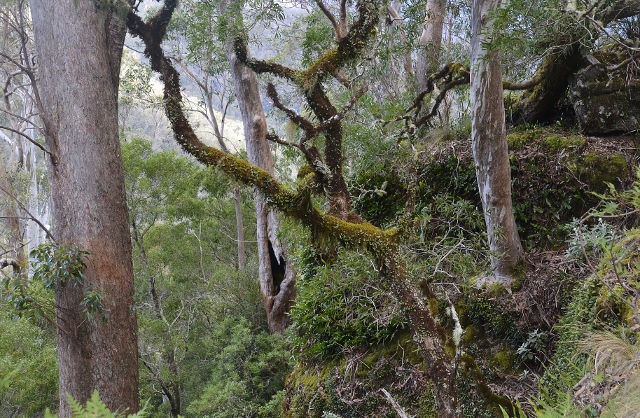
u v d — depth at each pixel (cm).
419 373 588
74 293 780
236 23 786
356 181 819
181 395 1738
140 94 1902
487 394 387
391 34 946
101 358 775
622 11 717
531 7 508
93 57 834
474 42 559
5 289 777
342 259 568
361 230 391
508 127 818
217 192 2042
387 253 385
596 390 297
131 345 809
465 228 695
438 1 1182
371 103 920
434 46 1088
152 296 1762
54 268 741
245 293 1795
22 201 1861
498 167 585
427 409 559
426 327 363
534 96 792
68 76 822
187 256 1961
